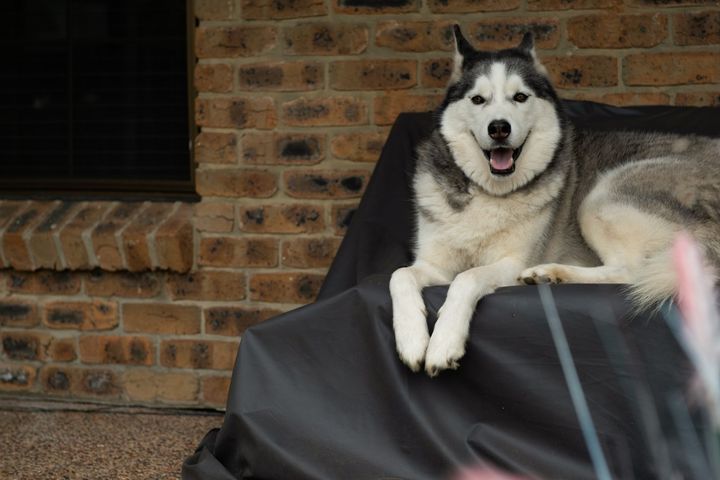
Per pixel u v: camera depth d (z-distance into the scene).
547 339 2.58
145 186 4.48
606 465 2.51
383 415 2.67
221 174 4.18
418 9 4.06
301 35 4.11
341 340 2.75
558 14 3.99
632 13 3.95
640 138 3.52
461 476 2.54
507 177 3.25
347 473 2.62
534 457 2.55
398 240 3.57
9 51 4.69
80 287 4.26
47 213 4.34
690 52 3.93
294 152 4.15
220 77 4.16
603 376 2.54
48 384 4.31
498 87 3.24
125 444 3.66
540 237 3.32
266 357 2.77
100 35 4.61
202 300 4.20
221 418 4.09
